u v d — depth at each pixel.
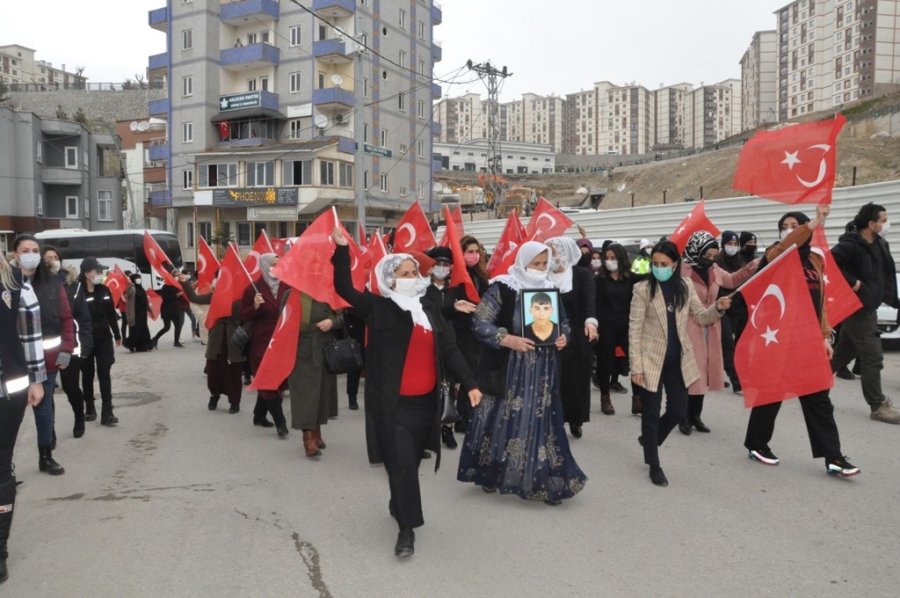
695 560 4.15
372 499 5.39
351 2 41.81
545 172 99.94
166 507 5.21
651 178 65.56
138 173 58.72
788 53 113.81
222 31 44.72
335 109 43.12
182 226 46.38
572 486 5.08
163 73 46.72
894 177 36.28
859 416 7.61
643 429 5.65
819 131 6.05
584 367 6.89
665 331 5.52
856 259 7.26
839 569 4.00
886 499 5.15
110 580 3.99
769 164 6.32
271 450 6.90
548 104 163.38
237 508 5.19
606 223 21.23
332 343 5.94
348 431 7.70
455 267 6.70
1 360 4.11
